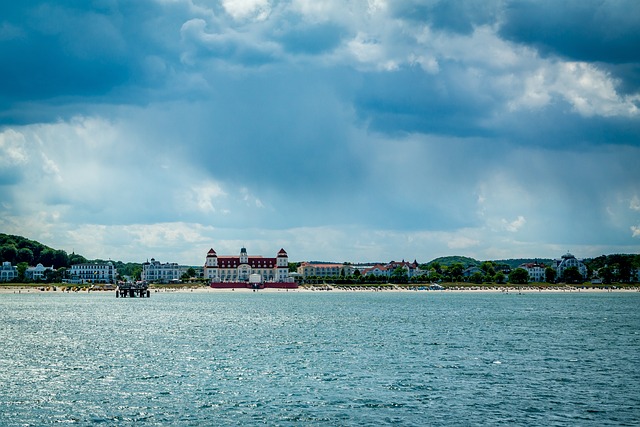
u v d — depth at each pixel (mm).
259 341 108625
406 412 58375
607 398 63750
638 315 173625
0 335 118375
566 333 122125
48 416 57125
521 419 56156
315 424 54781
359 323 146125
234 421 55625
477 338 113250
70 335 118438
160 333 122188
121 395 64875
